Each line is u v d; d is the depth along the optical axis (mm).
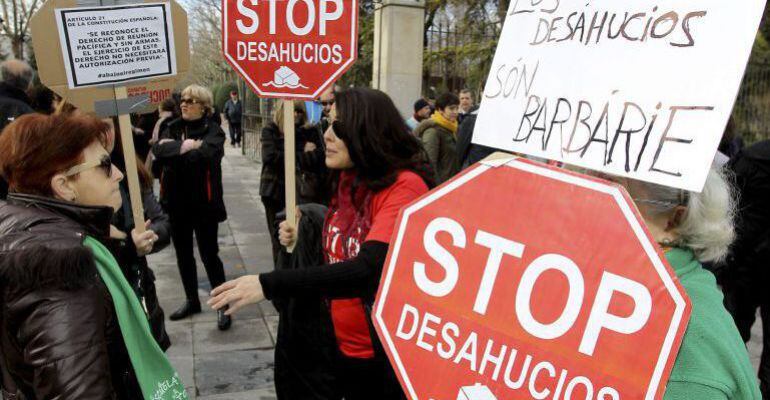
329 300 1955
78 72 1914
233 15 2227
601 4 1078
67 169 1388
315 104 4191
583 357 1010
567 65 1117
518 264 1093
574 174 1045
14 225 1267
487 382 1111
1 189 2160
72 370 1155
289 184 2211
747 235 2826
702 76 930
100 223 1397
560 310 1040
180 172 3764
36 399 1257
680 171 931
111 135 1812
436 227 1201
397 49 7582
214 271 4066
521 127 1187
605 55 1061
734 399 995
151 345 1426
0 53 14609
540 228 1074
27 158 1355
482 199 1150
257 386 3182
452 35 11797
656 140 967
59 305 1174
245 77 2273
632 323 966
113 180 1491
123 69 1993
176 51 2109
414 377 1205
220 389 3139
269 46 2246
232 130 17062
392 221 1737
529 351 1067
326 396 2008
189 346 3641
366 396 2010
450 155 5211
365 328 1938
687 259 1104
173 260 5395
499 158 1140
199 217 3885
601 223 1010
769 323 2893
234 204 8148
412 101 7750
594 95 1062
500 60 1269
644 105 991
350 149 1818
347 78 13188
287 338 2027
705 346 992
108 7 1935
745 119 8719
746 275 2906
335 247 1970
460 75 11953
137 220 1927
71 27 1887
